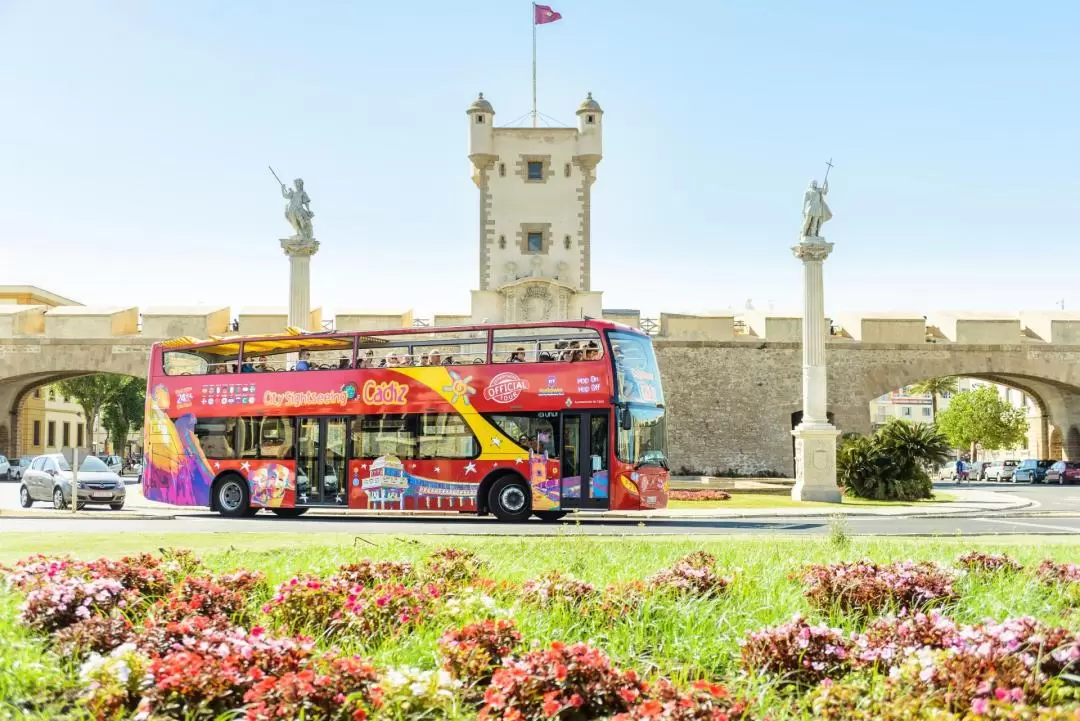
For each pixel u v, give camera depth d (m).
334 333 26.48
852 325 54.94
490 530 21.06
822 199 37.28
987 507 33.16
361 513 29.30
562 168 52.81
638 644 7.73
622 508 23.22
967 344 53.81
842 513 28.86
